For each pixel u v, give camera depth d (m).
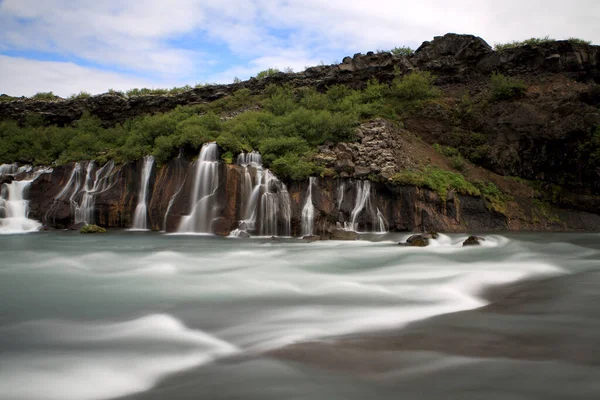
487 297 11.93
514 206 32.34
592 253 19.17
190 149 31.20
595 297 11.78
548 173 34.97
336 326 9.43
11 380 6.93
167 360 7.66
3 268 16.09
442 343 8.31
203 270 15.62
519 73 41.75
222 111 47.38
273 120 35.84
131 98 52.38
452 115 38.78
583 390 6.44
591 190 33.22
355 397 6.27
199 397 6.32
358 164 30.16
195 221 28.89
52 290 12.62
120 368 7.35
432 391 6.44
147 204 31.55
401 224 28.28
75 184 34.72
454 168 34.56
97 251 20.31
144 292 12.36
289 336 8.80
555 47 40.78
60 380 6.95
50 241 24.67
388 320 9.83
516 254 18.88
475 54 44.09
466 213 30.23
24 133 46.97
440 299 11.58
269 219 27.66
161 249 21.02
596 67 40.34
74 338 8.70
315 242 23.66
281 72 50.78
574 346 8.11
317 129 33.16
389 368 7.20
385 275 14.59
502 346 8.12
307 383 6.71
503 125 36.47
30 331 9.11
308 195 28.38
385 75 45.03
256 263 17.02
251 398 6.25
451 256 18.33
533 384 6.62
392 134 33.78
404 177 28.66
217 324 9.54
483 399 6.20
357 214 28.33
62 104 53.41
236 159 30.14
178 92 55.12
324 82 46.88
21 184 34.94
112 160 34.53
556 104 35.66
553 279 14.20
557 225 31.86
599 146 32.78
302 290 12.59
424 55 46.09
